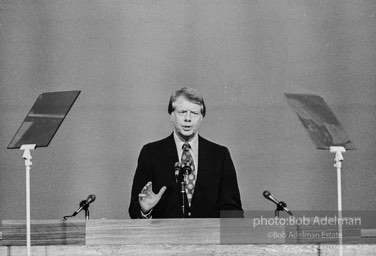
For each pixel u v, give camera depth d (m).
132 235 11.85
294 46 16.00
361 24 15.99
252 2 16.05
